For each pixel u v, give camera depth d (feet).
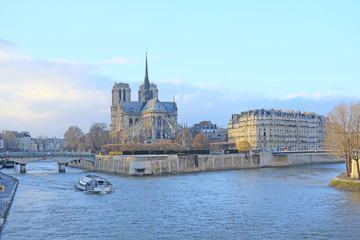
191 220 327.26
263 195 435.12
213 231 294.46
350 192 446.19
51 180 604.08
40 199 425.69
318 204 380.58
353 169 488.44
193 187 508.12
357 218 324.19
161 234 288.51
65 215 348.18
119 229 302.66
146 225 313.32
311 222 314.96
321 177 615.57
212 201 405.59
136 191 477.77
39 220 330.13
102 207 381.40
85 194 459.73
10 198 409.49
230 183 545.85
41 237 283.38
